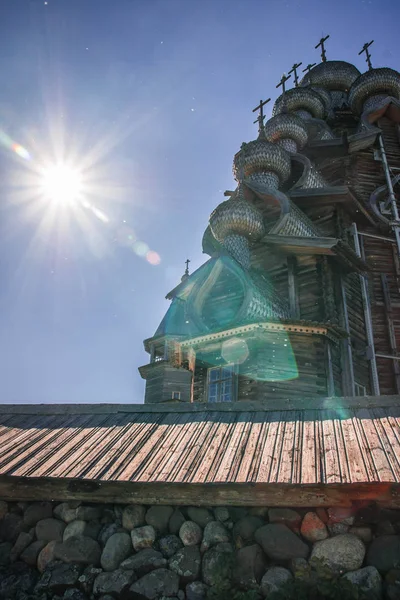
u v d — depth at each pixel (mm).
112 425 6902
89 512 5926
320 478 4961
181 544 5508
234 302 15398
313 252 16156
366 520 5129
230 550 5297
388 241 20453
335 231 19312
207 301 15891
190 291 15359
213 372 14180
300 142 23406
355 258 16453
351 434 5754
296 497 5355
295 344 13656
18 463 5969
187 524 5559
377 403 6457
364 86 27609
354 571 4855
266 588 4918
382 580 4777
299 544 5125
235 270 14578
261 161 19578
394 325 18781
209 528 5473
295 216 17484
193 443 6062
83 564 5586
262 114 21391
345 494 5238
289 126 23203
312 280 16375
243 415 6754
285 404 6812
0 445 6539
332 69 31875
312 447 5586
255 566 5086
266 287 15695
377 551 4918
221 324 15258
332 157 23969
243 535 5352
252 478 5109
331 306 15625
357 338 17078
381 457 5156
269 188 17953
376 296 19203
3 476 5770
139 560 5414
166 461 5711
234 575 5090
